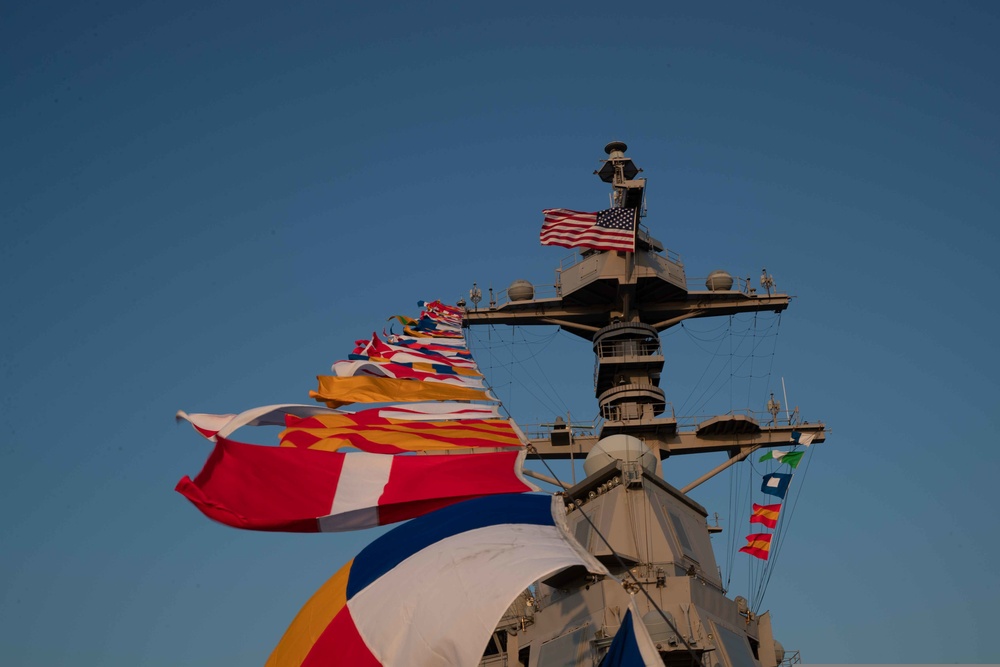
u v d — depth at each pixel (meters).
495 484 13.54
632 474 17.55
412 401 17.48
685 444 26.94
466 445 14.38
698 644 15.05
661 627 14.56
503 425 14.81
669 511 17.92
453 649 10.91
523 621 17.09
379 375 18.56
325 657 11.55
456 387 17.42
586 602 15.84
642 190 27.91
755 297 28.80
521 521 12.45
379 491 13.34
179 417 13.77
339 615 11.91
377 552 12.60
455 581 11.48
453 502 13.28
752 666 16.66
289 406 14.65
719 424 26.66
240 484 13.14
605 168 28.41
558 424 27.06
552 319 29.03
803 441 24.41
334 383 17.70
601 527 17.34
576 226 26.80
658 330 29.25
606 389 28.31
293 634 12.14
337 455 13.82
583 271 28.39
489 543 11.92
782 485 22.14
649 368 27.66
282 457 13.54
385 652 11.27
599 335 27.91
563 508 12.66
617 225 26.64
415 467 13.76
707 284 29.12
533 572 11.09
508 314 29.02
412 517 13.23
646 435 26.89
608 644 14.66
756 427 26.75
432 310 28.61
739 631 17.16
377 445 14.49
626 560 16.58
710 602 16.48
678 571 16.77
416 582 11.70
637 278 27.73
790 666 20.12
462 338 25.36
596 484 18.23
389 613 11.55
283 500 13.07
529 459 26.92
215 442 13.46
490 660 17.97
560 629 16.12
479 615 10.98
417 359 20.91
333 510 13.05
